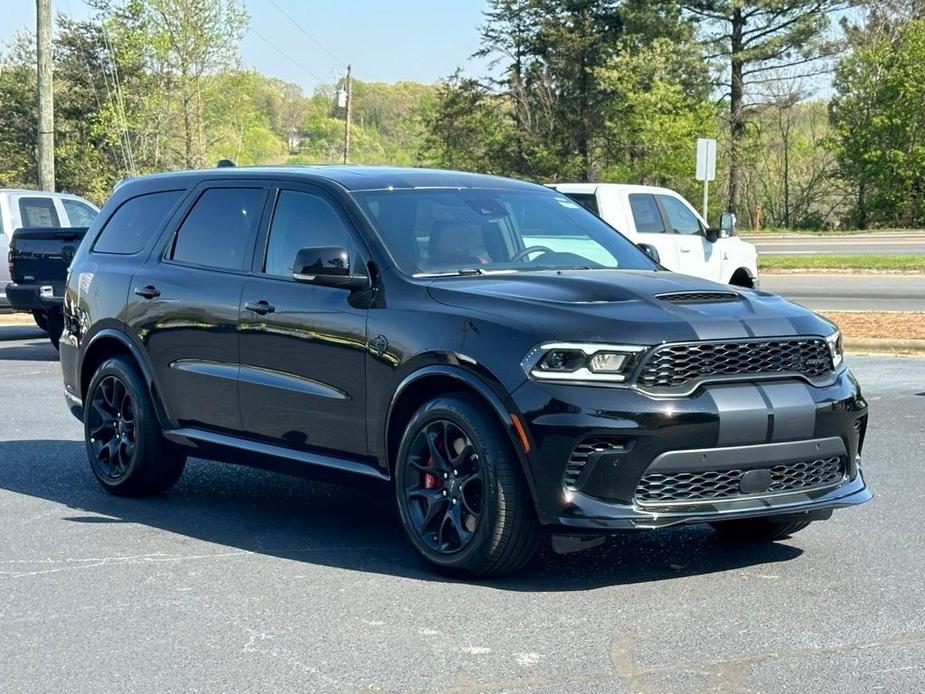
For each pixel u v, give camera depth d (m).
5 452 9.66
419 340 6.05
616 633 5.13
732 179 67.44
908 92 65.44
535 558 6.40
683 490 5.64
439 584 5.92
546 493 5.56
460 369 5.84
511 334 5.72
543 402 5.54
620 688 4.48
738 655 4.84
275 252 7.05
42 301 16.17
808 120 78.38
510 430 5.63
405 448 6.11
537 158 71.69
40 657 4.93
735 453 5.63
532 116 73.56
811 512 6.37
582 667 4.72
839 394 5.92
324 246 6.50
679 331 5.61
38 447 9.88
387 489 6.37
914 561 6.31
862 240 47.81
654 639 5.05
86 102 69.31
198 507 7.73
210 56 48.81
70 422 11.14
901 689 4.45
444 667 4.74
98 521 7.35
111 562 6.40
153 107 49.75
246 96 50.81
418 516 6.11
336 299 6.55
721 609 5.46
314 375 6.61
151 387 7.68
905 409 11.29
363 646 5.00
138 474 7.81
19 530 7.12
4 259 18.62
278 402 6.83
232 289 7.14
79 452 9.68
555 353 5.59
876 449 9.46
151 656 4.92
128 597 5.76
